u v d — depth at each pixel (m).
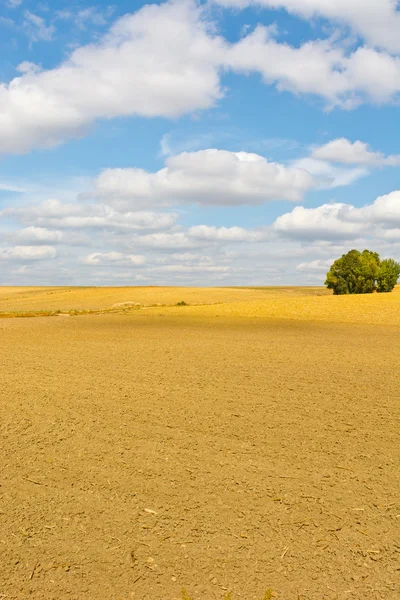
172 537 4.91
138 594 4.05
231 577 4.27
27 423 9.01
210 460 7.04
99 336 26.88
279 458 7.11
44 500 5.77
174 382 12.91
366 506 5.54
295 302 53.41
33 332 29.92
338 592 4.04
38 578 4.29
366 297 56.56
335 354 18.72
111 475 6.50
